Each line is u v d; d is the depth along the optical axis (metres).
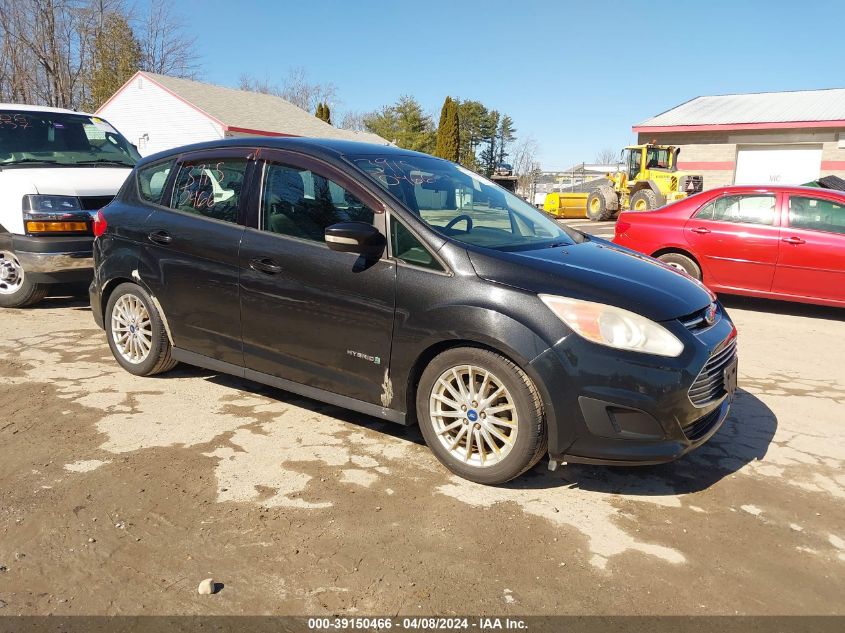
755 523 3.06
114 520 2.94
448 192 4.02
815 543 2.91
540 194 45.47
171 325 4.46
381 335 3.49
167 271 4.37
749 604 2.49
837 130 26.08
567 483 3.40
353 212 3.66
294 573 2.60
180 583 2.53
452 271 3.31
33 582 2.52
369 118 63.56
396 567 2.66
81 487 3.22
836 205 7.18
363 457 3.62
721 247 7.64
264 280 3.89
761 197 7.57
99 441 3.74
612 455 3.06
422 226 3.45
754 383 5.11
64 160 7.32
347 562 2.68
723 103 31.12
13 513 2.98
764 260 7.42
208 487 3.25
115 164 7.60
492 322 3.13
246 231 4.02
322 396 3.82
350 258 3.59
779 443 3.96
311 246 3.74
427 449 3.75
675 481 3.45
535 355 3.05
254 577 2.57
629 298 3.15
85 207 6.63
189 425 4.00
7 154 7.03
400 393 3.49
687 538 2.92
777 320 7.39
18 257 6.48
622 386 3.00
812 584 2.62
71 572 2.58
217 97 32.94
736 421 4.30
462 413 3.34
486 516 3.05
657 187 21.72
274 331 3.91
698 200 7.97
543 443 3.18
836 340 6.51
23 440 3.73
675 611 2.44
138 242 4.54
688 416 3.11
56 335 5.93
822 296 7.21
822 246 7.11
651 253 8.17
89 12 36.56
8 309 6.92
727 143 28.42
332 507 3.09
